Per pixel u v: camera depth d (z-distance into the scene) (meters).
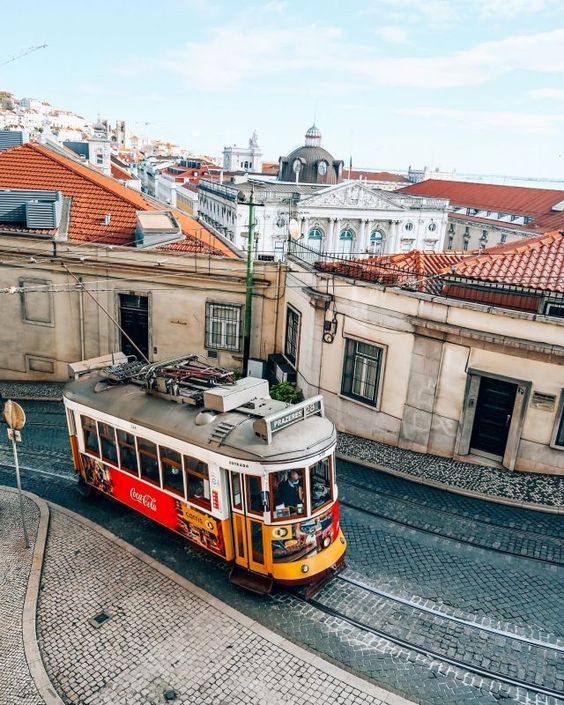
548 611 10.70
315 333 18.23
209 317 20.81
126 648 9.69
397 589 11.16
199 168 95.06
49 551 12.21
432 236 69.88
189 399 11.58
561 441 14.80
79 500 14.25
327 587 11.16
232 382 12.13
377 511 13.76
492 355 14.84
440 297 15.32
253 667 9.33
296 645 9.77
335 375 18.11
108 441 12.77
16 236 21.08
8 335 22.14
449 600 10.90
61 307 21.52
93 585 11.20
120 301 21.33
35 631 10.04
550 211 71.31
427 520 13.42
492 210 78.12
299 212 62.75
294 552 10.24
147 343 21.66
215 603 10.71
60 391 21.39
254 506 10.20
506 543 12.60
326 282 17.61
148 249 20.52
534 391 14.61
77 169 27.20
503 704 8.79
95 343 21.75
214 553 11.10
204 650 9.65
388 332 16.42
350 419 18.00
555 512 13.69
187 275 20.41
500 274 15.84
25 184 24.28
